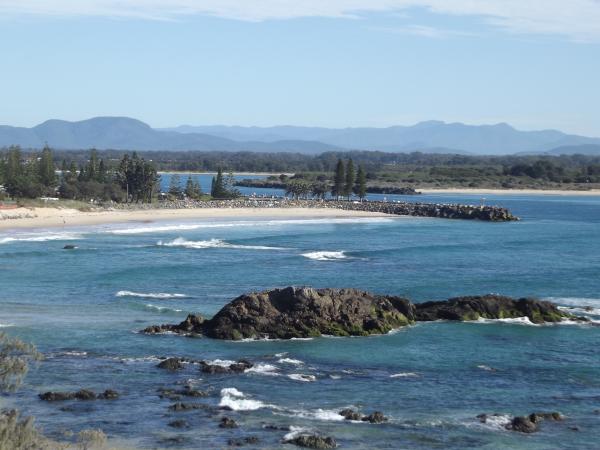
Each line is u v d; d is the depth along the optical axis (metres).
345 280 83.62
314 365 49.03
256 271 88.81
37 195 167.25
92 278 80.56
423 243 125.62
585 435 37.16
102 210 164.38
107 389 42.25
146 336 55.47
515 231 154.25
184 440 35.06
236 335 55.28
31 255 97.31
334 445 34.81
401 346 54.50
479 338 57.19
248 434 36.03
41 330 56.34
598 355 52.84
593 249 118.62
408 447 35.12
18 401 40.19
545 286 81.31
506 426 38.09
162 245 112.12
